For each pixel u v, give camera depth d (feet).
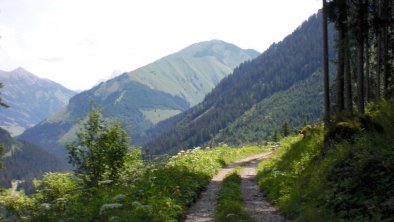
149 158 91.91
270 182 73.87
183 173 77.10
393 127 58.59
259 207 57.36
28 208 59.21
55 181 71.31
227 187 71.77
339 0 78.28
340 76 78.89
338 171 49.06
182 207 53.98
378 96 112.68
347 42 79.10
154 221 43.24
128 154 82.43
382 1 104.99
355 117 66.44
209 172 94.58
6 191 62.59
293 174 71.05
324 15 82.43
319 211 42.96
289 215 49.24
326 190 47.14
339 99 78.69
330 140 66.64
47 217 50.52
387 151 44.21
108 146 80.02
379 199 37.29
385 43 110.93
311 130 102.63
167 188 59.93
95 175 78.64
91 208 48.73
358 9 86.07
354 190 41.55
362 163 43.45
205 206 58.49
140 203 47.62
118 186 66.39
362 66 86.69
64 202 57.47
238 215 47.75
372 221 34.63
